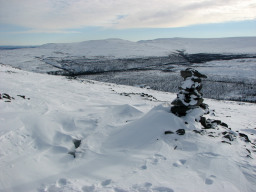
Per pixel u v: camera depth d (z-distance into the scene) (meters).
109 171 5.11
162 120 7.44
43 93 14.16
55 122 8.33
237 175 4.83
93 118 9.22
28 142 6.57
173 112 8.15
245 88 81.25
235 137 7.35
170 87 84.44
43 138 6.98
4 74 21.53
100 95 16.70
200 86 8.20
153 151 5.99
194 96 7.96
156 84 92.06
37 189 4.46
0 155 5.61
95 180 4.72
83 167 5.48
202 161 5.38
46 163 5.68
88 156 6.16
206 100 31.06
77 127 8.28
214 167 5.11
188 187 4.26
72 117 9.08
